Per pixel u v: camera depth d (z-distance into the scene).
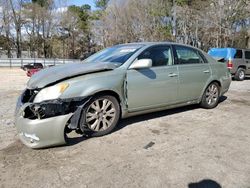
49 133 3.63
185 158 3.50
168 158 3.50
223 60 6.70
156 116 5.39
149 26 38.19
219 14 30.33
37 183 2.95
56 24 56.81
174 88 5.11
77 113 3.87
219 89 6.20
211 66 5.94
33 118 3.65
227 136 4.30
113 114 4.34
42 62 39.06
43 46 56.78
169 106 5.15
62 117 3.68
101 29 44.12
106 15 41.91
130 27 38.28
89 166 3.30
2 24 53.53
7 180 3.01
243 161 3.42
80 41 58.94
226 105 6.54
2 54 56.12
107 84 4.13
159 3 38.16
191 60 5.58
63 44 58.38
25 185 2.91
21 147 3.88
